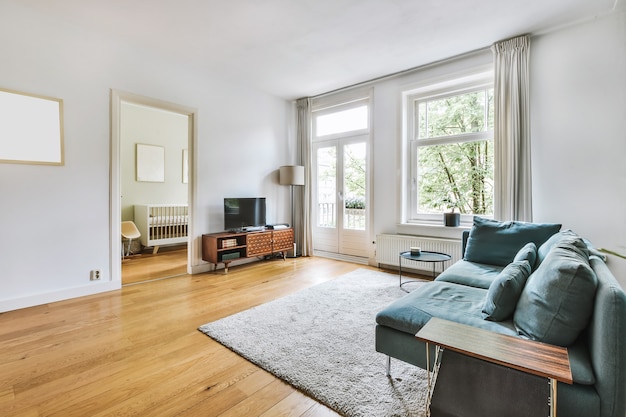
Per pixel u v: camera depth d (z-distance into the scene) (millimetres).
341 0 2646
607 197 2885
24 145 2795
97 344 2152
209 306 2896
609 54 2852
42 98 2879
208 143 4246
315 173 5488
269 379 1761
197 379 1754
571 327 1221
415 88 4141
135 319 2584
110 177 3318
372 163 4566
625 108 2793
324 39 3326
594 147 2932
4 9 2676
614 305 1049
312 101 5332
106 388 1664
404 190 4336
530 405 1005
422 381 1713
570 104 3037
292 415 1474
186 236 6012
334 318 2586
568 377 932
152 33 3223
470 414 1057
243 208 4484
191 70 4020
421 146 4258
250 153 4812
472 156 3869
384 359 1946
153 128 6027
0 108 2678
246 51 3625
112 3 2705
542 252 2129
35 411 1481
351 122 4988
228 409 1510
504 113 3309
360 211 4879
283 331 2338
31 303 2842
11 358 1959
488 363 1138
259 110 4945
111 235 3336
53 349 2078
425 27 3084
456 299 1868
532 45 3236
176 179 6355
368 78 4449
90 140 3176
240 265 4629
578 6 2729
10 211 2734
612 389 1040
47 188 2926
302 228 5414
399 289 3385
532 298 1382
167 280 3791
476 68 3631
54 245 2971
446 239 3811
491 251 2730
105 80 3270
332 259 5098
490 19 2936
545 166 3170
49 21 2900
